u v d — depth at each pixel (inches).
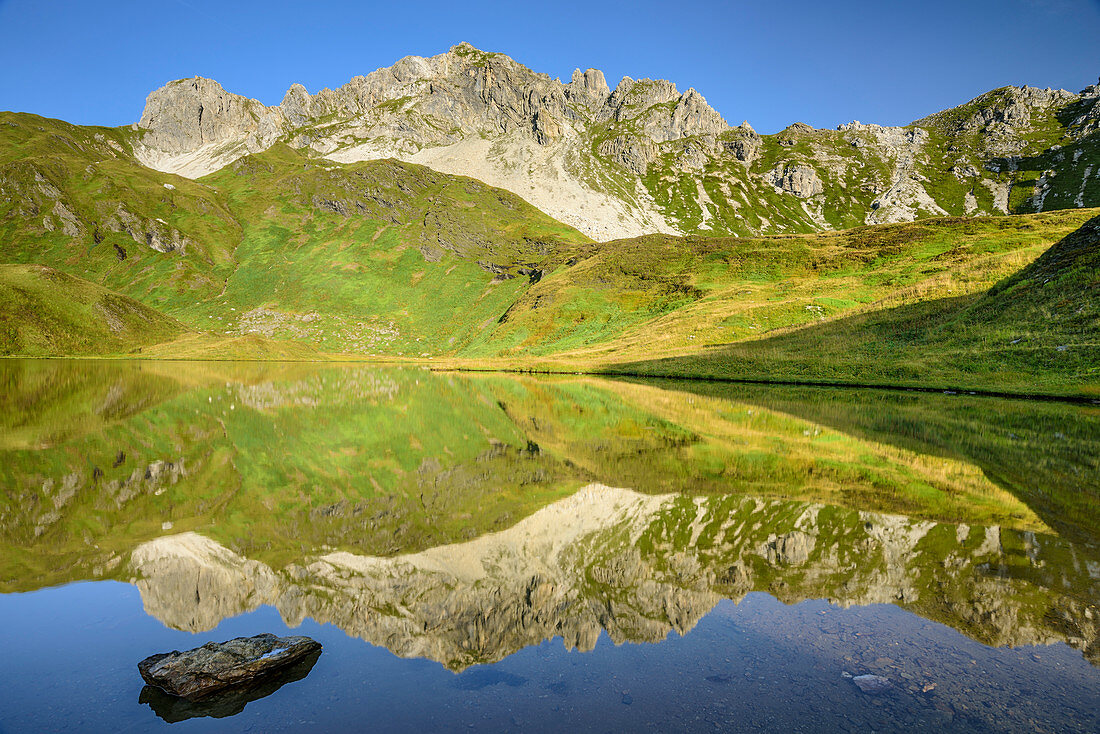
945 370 1851.6
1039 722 249.0
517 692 290.2
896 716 258.4
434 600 407.2
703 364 2578.7
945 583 394.6
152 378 2443.4
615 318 3973.9
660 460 847.1
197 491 710.5
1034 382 1573.6
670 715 266.1
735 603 382.9
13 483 728.3
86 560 481.7
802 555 458.3
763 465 789.9
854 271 3484.3
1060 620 341.4
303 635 354.3
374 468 844.6
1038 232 3117.6
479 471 817.5
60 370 2783.0
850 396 1702.8
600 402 1641.2
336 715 273.7
